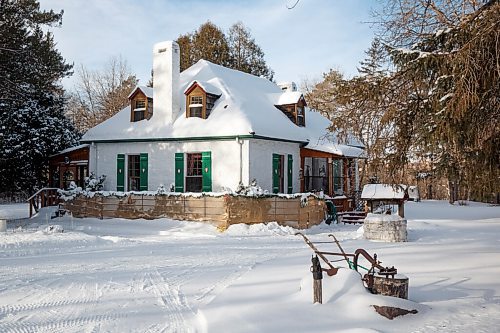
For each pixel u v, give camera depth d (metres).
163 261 12.23
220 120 22.58
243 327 6.40
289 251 13.95
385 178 10.05
